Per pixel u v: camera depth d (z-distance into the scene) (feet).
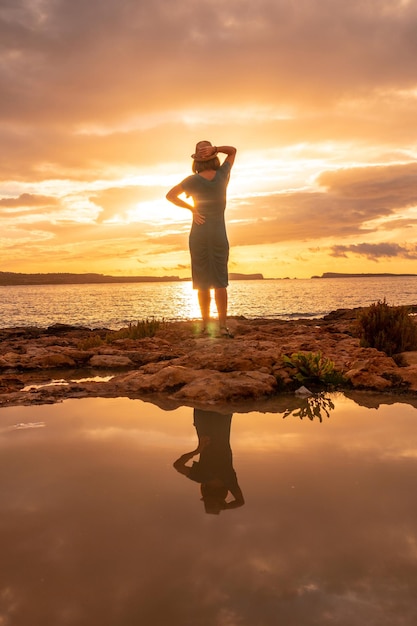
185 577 5.35
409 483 8.23
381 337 25.84
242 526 6.61
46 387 17.60
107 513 7.06
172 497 7.66
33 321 122.72
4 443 10.79
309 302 213.87
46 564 5.66
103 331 60.08
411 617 4.68
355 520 6.79
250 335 36.06
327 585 5.20
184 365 20.79
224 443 10.76
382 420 12.91
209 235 24.26
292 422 12.75
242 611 4.77
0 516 6.99
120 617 4.69
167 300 288.10
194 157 23.77
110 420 13.01
